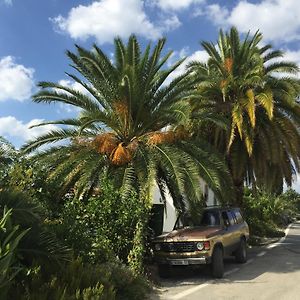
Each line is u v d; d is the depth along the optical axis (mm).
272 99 18422
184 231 13508
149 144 15422
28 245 7930
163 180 16078
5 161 11203
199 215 14648
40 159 15422
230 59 20625
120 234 12609
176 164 14539
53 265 8180
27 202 8148
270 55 21641
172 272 13789
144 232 12875
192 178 14492
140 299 9805
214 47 22141
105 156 15656
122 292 9609
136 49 16281
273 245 23203
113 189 13344
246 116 20016
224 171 16062
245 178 23266
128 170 14562
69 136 16219
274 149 20062
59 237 10023
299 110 20016
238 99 19391
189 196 14344
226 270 14352
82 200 14016
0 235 6844
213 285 11688
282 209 50125
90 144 15727
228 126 18500
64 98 16109
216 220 14477
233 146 20812
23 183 11086
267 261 16484
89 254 10477
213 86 20266
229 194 16500
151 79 16000
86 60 15773
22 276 7637
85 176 14516
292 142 20219
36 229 8047
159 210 16047
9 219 7039
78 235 10414
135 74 15625
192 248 12516
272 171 21969
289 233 35188
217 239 13047
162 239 12875
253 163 21094
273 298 9891
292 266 15148
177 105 15062
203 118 17062
